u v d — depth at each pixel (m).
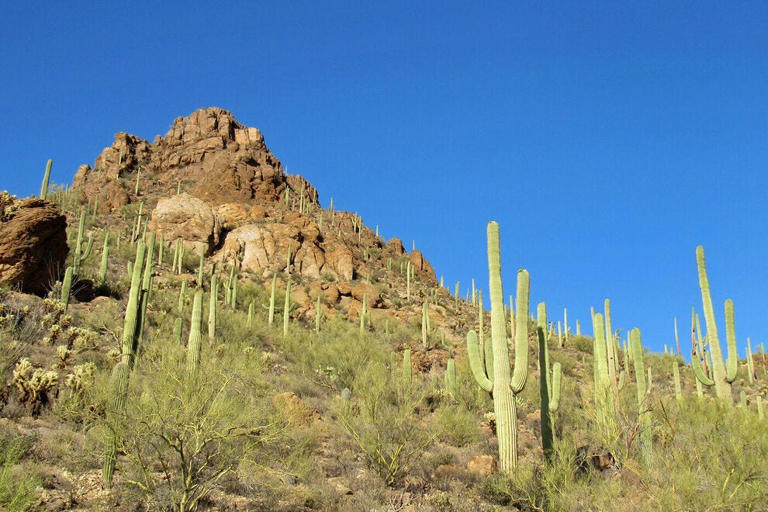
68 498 7.13
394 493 9.57
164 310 24.31
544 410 11.52
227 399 8.19
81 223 28.80
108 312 22.06
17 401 10.15
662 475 8.14
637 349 11.59
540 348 12.03
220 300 31.97
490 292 11.46
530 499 9.09
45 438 8.78
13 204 24.33
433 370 25.09
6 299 19.50
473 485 10.39
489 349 11.80
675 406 11.29
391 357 20.05
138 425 7.52
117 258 36.69
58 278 24.56
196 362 8.56
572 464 9.52
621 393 11.64
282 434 8.59
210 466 8.15
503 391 10.85
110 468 7.79
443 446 13.02
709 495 7.48
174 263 37.09
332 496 8.91
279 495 8.47
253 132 73.75
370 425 10.80
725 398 12.39
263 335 25.17
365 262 54.78
